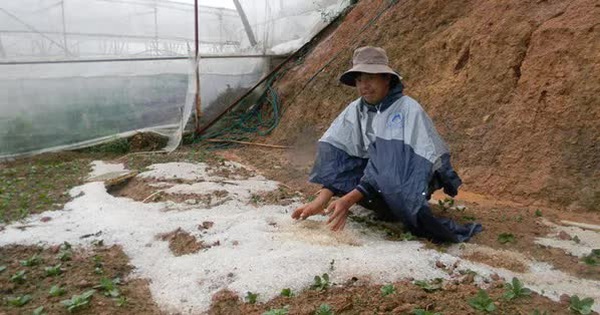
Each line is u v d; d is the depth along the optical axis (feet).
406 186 10.78
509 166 16.30
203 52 35.55
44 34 29.58
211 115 33.40
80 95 30.60
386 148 11.26
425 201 10.66
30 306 8.66
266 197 15.89
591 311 7.98
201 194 16.03
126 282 9.91
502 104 17.92
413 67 23.02
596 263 10.02
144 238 12.09
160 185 17.69
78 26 30.68
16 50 28.84
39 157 29.04
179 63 32.63
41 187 19.12
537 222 12.86
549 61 16.71
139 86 32.14
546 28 17.25
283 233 11.44
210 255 10.43
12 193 18.20
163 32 34.37
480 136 17.83
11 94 28.84
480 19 20.76
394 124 11.45
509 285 8.68
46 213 15.03
